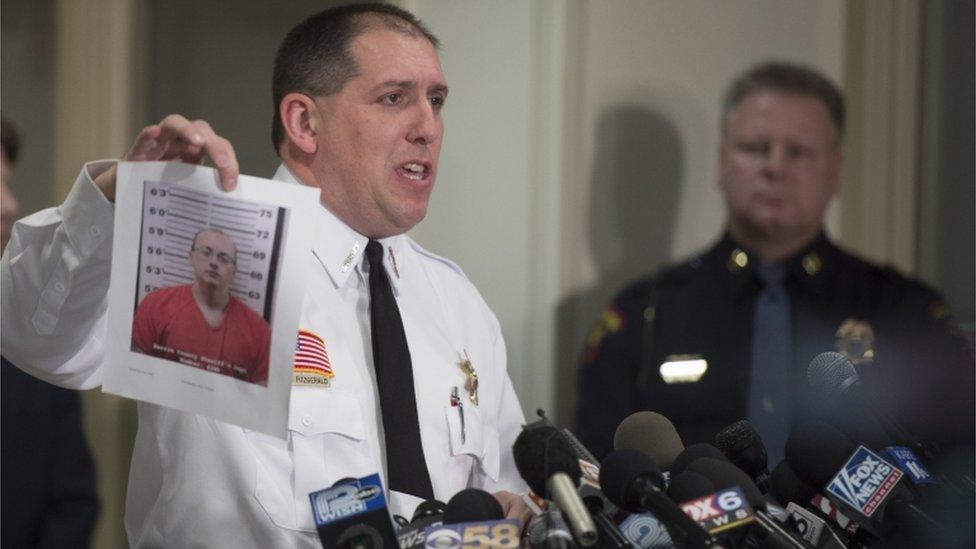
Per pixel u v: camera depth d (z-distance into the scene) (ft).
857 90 51.13
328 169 27.78
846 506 20.10
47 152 54.90
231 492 24.90
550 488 17.76
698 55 49.34
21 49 54.75
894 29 50.78
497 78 47.21
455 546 18.33
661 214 48.75
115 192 22.63
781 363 41.75
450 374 28.35
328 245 27.55
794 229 43.01
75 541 40.42
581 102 47.14
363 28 27.86
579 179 47.19
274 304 20.45
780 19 50.55
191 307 20.89
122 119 54.34
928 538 19.90
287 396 20.18
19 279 23.57
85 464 41.06
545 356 46.80
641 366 42.39
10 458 39.93
